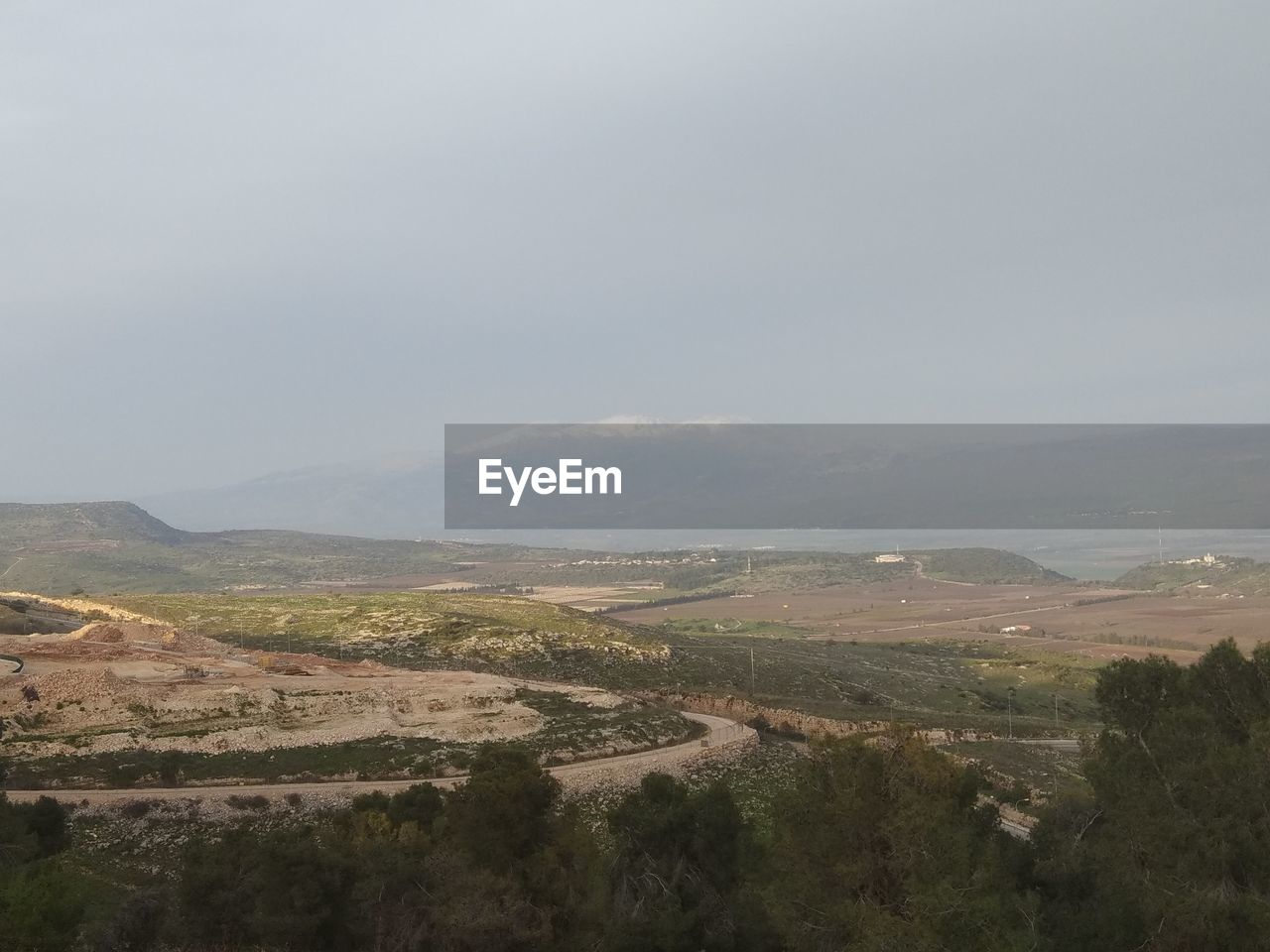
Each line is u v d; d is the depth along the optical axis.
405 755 60.47
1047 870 29.33
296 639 124.88
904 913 27.34
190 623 134.38
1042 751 81.06
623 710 77.25
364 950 29.58
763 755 70.44
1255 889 25.83
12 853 33.88
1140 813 29.27
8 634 104.81
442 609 149.75
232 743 60.09
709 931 31.16
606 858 35.03
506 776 35.69
